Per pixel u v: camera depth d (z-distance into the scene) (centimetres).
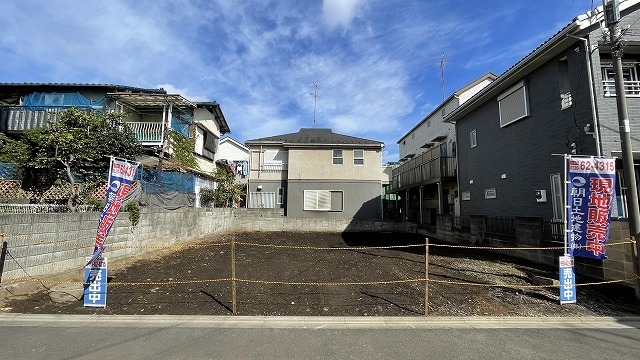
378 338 389
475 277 717
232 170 2266
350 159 1825
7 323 416
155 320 438
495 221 1083
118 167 517
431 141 2048
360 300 550
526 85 1011
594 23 761
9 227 516
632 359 339
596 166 563
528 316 486
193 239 1207
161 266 782
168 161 1338
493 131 1201
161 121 1466
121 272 710
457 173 1479
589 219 557
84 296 488
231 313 475
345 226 1700
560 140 869
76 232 658
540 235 861
